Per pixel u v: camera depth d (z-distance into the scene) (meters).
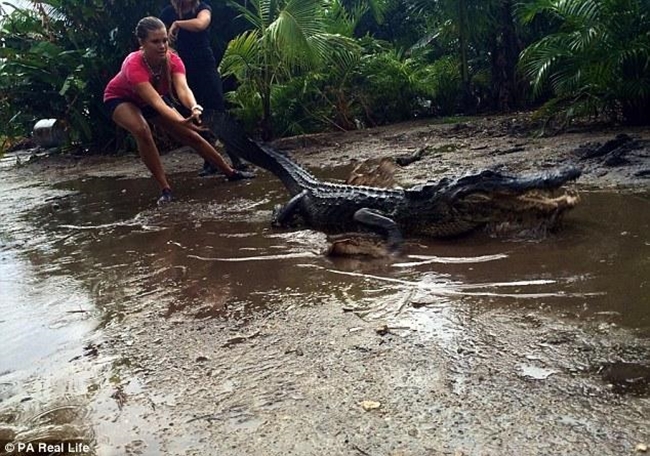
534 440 1.83
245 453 1.91
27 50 12.77
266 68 10.65
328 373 2.35
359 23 15.52
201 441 2.00
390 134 9.98
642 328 2.47
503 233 3.95
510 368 2.26
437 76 12.55
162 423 2.12
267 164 5.81
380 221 4.15
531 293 2.95
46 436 2.10
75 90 12.46
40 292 3.73
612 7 7.24
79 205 6.88
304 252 4.05
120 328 3.01
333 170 7.36
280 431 2.00
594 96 7.85
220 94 7.62
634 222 3.88
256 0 10.23
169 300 3.36
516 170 5.95
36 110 13.26
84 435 2.10
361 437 1.93
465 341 2.51
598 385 2.09
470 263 3.49
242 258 4.03
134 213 6.01
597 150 6.08
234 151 6.03
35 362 2.73
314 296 3.21
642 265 3.13
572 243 3.62
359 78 11.87
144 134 6.12
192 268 3.91
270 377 2.36
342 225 4.48
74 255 4.58
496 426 1.92
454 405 2.05
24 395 2.43
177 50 7.30
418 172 6.44
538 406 2.00
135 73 5.87
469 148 7.69
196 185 7.18
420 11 13.20
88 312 3.29
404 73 11.87
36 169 11.44
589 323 2.56
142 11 11.89
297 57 10.10
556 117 8.76
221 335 2.81
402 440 1.90
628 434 1.81
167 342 2.79
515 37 12.05
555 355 2.32
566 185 5.07
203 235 4.76
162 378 2.45
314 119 11.60
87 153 13.12
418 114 12.74
